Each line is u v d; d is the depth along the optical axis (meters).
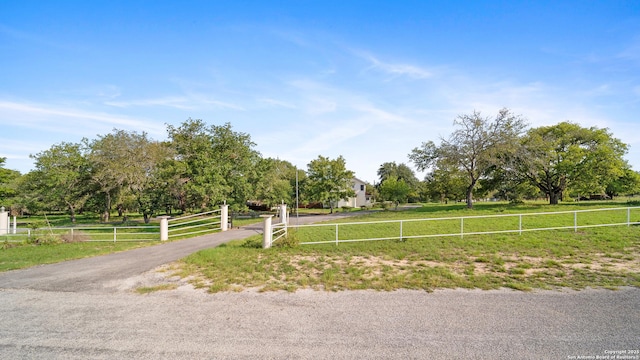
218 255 9.99
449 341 4.14
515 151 26.86
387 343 4.10
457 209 29.09
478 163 28.58
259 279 7.35
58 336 4.47
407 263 8.74
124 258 10.63
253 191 29.28
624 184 31.89
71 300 6.10
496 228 14.53
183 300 5.99
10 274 8.48
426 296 5.98
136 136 28.02
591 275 7.11
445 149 29.22
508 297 5.84
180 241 14.97
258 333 4.46
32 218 38.25
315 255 10.02
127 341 4.27
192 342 4.21
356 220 23.59
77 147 29.91
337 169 39.66
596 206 25.14
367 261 9.05
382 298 5.91
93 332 4.58
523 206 28.00
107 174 26.08
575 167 27.95
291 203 41.62
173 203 26.30
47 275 8.27
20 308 5.67
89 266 9.39
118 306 5.71
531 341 4.11
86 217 39.09
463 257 9.20
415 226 16.91
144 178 25.58
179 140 27.00
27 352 4.00
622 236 11.05
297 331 4.51
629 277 6.90
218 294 6.32
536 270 7.66
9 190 27.39
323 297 6.04
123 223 27.23
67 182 28.33
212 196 21.77
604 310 5.11
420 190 65.31
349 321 4.84
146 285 7.11
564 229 12.91
